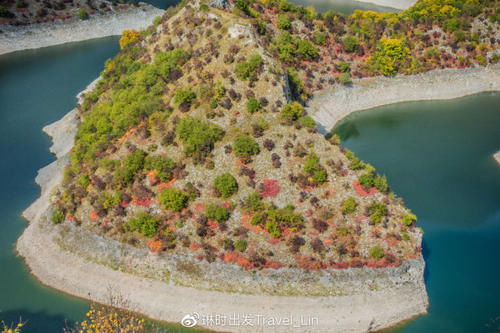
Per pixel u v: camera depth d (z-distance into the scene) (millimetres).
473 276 63781
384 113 109312
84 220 66938
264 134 72312
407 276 60250
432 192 80688
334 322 55844
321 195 66750
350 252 61062
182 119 72688
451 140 97750
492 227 72625
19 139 97375
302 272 59562
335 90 108438
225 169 68312
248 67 76750
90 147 76625
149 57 94000
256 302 57438
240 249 60938
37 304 59312
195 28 89938
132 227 63625
